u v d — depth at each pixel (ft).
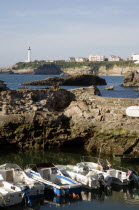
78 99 162.30
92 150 138.00
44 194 90.94
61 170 103.04
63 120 144.87
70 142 140.56
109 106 143.02
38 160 122.83
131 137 131.85
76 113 145.28
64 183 94.73
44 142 139.74
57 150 139.23
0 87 268.00
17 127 140.67
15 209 80.79
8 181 94.17
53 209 81.82
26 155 130.21
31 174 98.17
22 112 143.33
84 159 125.08
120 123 135.13
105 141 136.05
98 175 97.35
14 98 150.00
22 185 87.15
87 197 90.74
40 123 140.77
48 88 176.35
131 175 102.01
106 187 96.58
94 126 139.23
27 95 152.76
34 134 140.26
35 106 147.64
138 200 89.35
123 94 400.06
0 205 80.64
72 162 120.57
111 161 123.85
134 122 134.00
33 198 87.40
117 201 88.43
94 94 172.55
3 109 143.33
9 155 129.80
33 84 592.19
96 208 83.25
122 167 109.70
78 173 101.40
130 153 132.16
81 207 83.76
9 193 80.79
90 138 139.54
